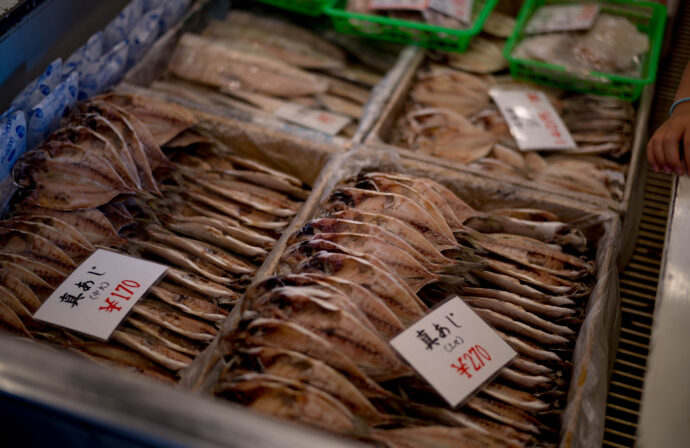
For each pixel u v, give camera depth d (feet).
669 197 3.74
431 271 2.66
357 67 4.20
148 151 3.06
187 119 3.27
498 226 3.04
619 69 3.82
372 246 2.61
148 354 2.48
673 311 2.55
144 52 3.89
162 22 4.07
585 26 3.98
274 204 3.10
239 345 2.27
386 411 2.31
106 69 3.51
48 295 2.59
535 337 2.64
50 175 2.87
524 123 3.68
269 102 3.84
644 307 3.20
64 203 2.84
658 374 2.38
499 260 2.86
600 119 3.74
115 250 2.78
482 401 2.41
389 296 2.47
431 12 3.99
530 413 2.42
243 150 3.52
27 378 1.69
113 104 3.18
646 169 3.77
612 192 3.37
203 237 2.95
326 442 1.57
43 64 3.44
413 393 2.41
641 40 3.92
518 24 4.18
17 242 2.68
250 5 4.56
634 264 3.41
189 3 4.27
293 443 1.56
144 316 2.58
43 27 3.37
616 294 2.93
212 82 3.95
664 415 2.28
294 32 4.27
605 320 2.70
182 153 3.32
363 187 2.96
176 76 4.00
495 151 3.58
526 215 3.09
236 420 1.61
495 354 2.49
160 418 1.62
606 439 2.72
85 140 2.94
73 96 3.26
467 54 4.18
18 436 1.91
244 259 2.93
